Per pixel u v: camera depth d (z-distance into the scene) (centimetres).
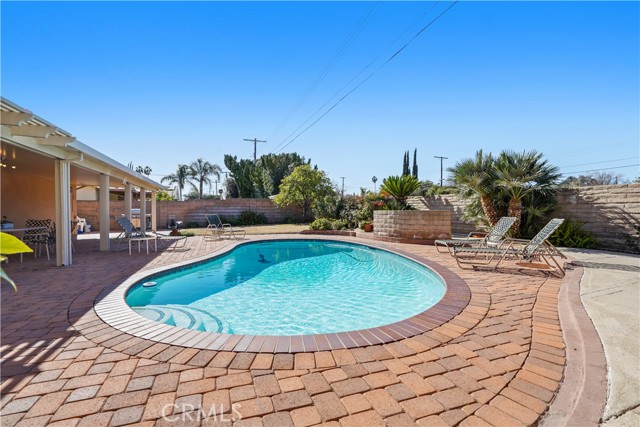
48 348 298
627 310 387
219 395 227
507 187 1013
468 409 212
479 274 621
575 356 282
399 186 1467
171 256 856
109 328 346
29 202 1246
